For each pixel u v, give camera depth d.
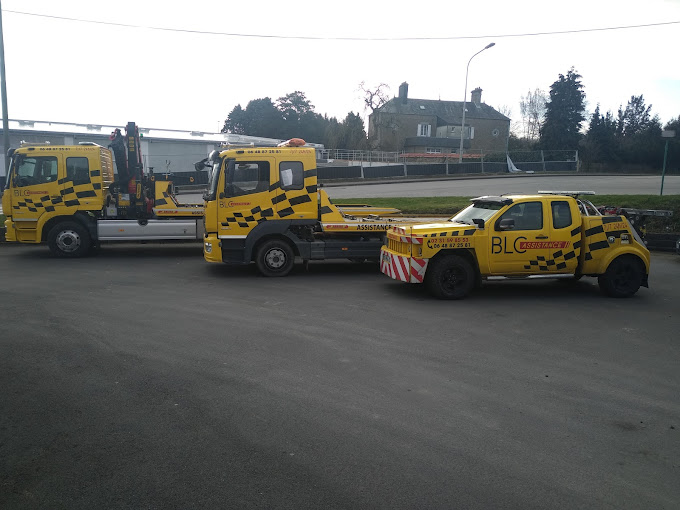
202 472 3.65
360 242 11.31
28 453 3.89
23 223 13.12
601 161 58.03
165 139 37.84
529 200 9.27
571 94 62.25
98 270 11.65
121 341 6.49
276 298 9.02
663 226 16.61
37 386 5.10
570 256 9.24
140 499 3.35
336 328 7.20
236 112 76.50
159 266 12.34
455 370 5.70
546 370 5.74
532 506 3.32
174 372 5.50
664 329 7.39
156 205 13.82
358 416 4.55
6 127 21.89
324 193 11.13
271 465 3.75
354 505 3.30
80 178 13.13
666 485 3.59
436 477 3.62
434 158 54.22
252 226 10.88
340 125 62.28
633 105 78.62
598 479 3.65
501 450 4.01
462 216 10.09
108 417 4.47
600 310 8.45
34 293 9.08
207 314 7.85
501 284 10.60
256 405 4.73
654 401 4.97
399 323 7.51
